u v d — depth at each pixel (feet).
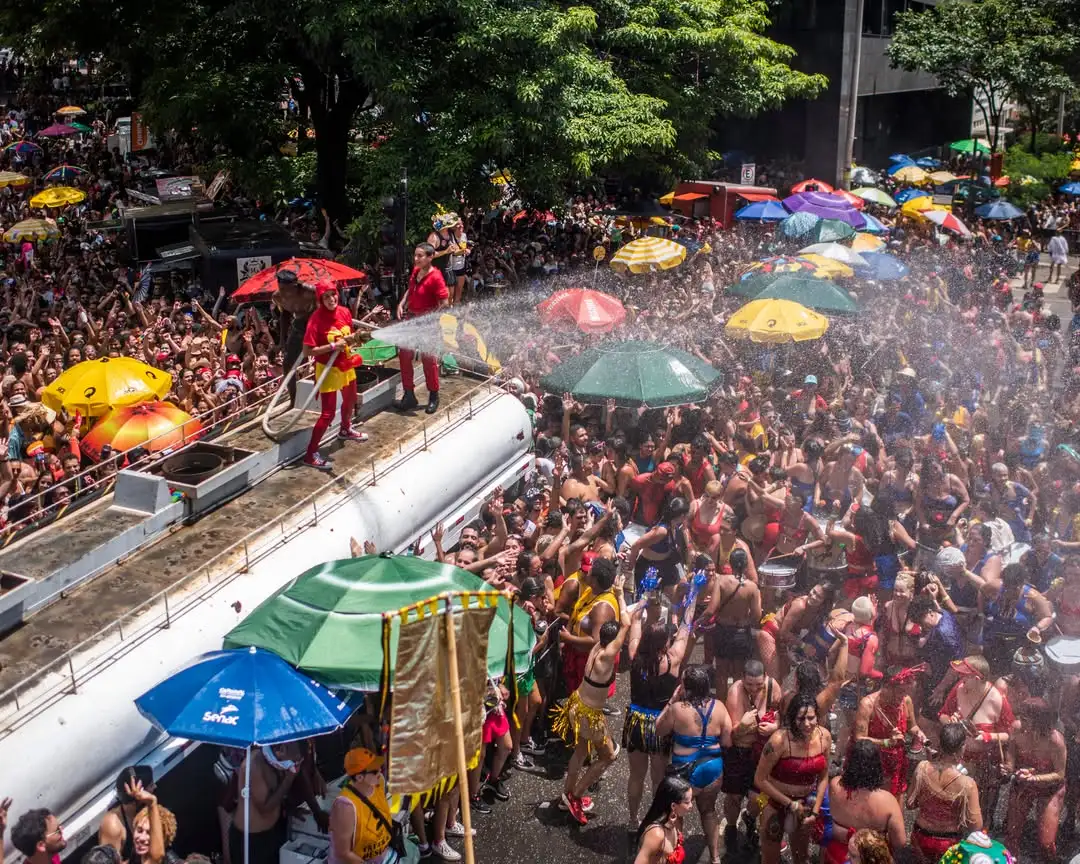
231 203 95.35
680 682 27.20
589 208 103.81
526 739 31.73
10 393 43.01
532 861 27.27
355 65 68.59
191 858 22.91
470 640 20.84
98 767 22.25
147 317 58.29
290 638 24.00
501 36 69.51
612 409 49.98
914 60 125.70
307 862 24.30
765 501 37.76
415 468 34.22
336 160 86.33
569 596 31.86
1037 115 137.90
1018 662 28.32
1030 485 42.42
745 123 146.82
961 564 33.04
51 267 80.12
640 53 86.53
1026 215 122.11
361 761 22.74
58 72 161.38
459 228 55.11
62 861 21.29
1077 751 27.63
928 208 95.61
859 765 23.47
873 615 29.81
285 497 31.12
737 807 27.78
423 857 27.20
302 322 35.47
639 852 23.34
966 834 24.64
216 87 78.33
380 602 24.58
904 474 39.17
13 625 24.38
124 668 23.57
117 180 113.80
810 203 85.15
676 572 37.42
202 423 37.91
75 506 30.07
